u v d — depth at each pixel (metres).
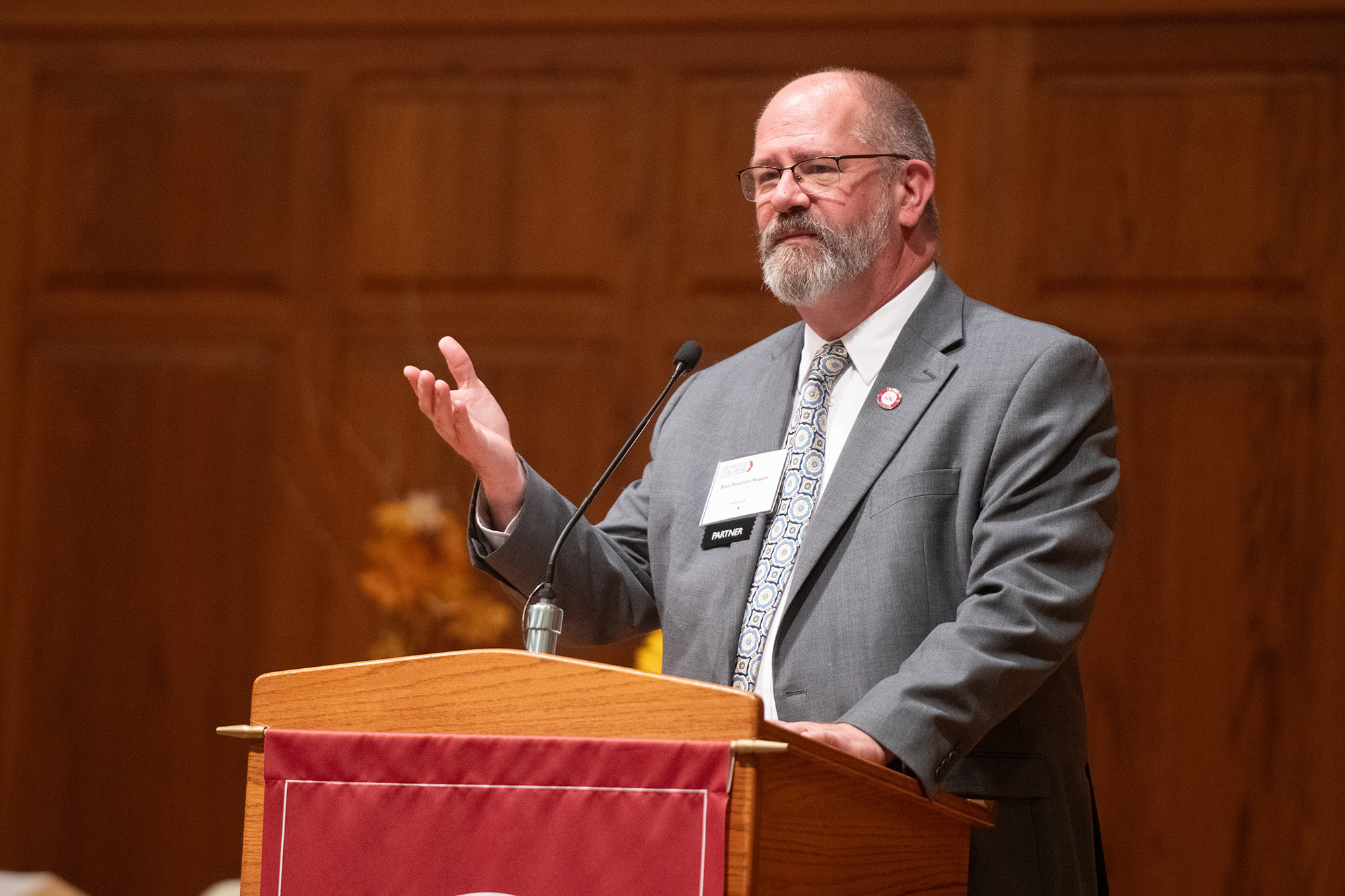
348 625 16.11
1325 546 14.16
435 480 16.27
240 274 16.91
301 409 16.56
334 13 16.88
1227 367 14.59
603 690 4.99
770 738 4.84
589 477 15.91
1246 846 13.83
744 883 4.64
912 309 7.60
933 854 5.80
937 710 5.73
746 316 15.82
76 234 17.27
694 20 16.17
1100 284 14.97
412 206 16.62
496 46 16.66
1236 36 14.96
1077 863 6.53
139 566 16.61
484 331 16.33
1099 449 6.73
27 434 17.02
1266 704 14.01
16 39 17.66
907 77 15.72
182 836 16.09
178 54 17.30
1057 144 15.24
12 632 16.64
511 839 4.92
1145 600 14.37
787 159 7.60
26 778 16.38
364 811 5.10
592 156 16.34
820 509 6.91
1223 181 14.83
